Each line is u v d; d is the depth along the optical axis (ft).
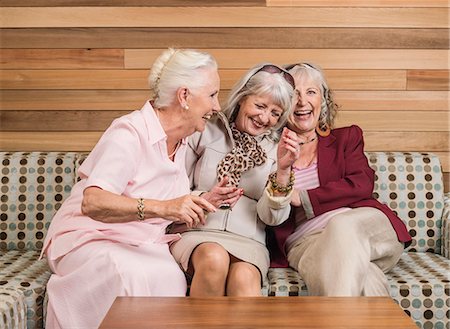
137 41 12.23
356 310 7.45
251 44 12.23
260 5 12.17
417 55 12.32
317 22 12.23
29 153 11.85
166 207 8.53
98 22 12.21
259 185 10.15
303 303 7.67
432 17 12.28
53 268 9.40
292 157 9.51
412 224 11.61
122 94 12.32
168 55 9.50
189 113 9.31
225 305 7.56
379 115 12.39
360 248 9.44
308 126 10.61
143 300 7.70
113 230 9.27
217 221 9.95
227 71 12.25
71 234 9.24
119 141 9.01
